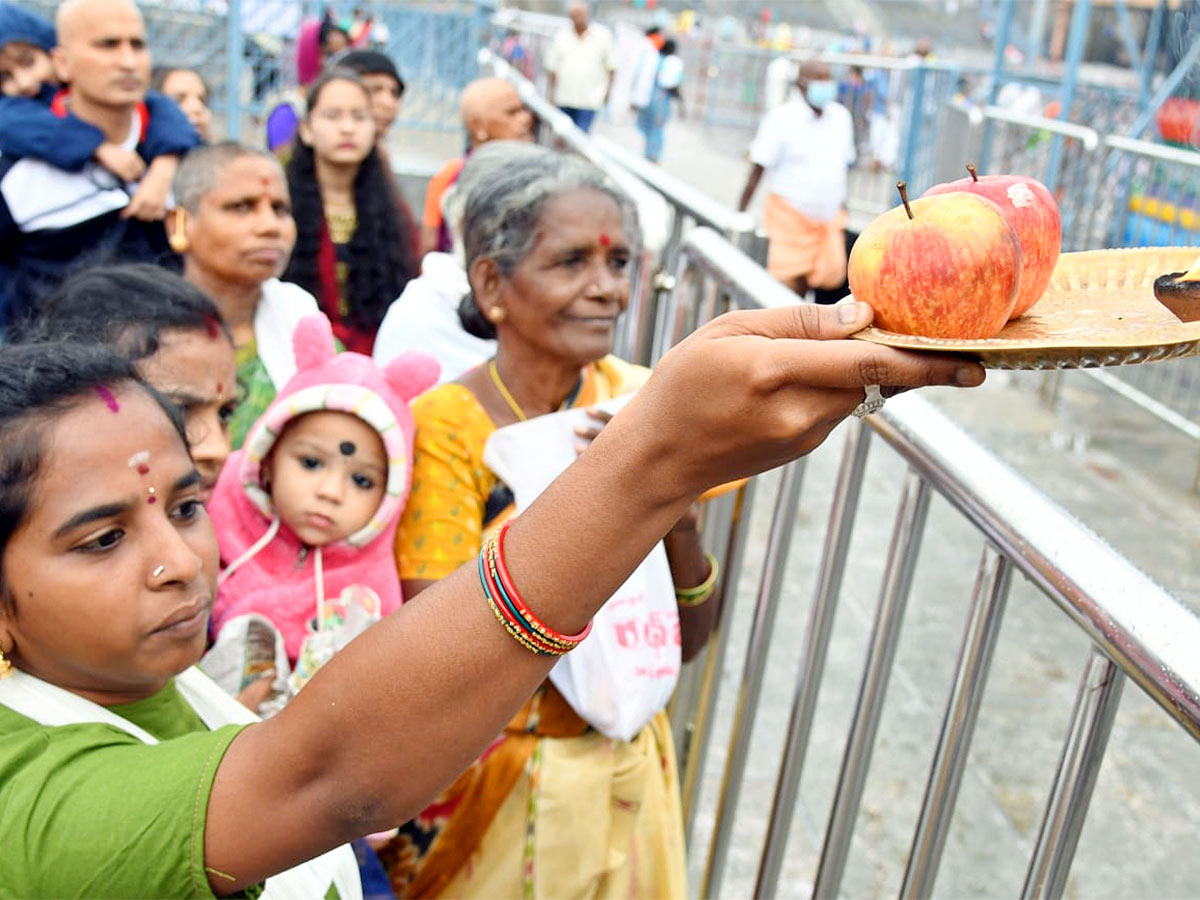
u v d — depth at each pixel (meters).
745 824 3.04
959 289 0.87
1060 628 4.15
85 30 3.65
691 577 1.97
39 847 0.93
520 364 1.89
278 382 2.41
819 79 7.09
